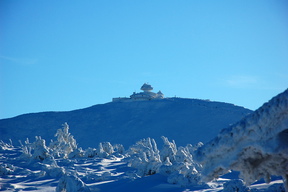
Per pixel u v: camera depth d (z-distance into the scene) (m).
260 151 34.19
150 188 82.88
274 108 31.89
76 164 152.50
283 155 33.44
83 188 82.31
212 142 36.22
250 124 33.62
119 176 113.88
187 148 138.25
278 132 32.25
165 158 120.56
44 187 104.25
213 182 87.50
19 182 114.38
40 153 161.62
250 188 67.50
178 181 85.00
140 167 109.19
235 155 34.81
